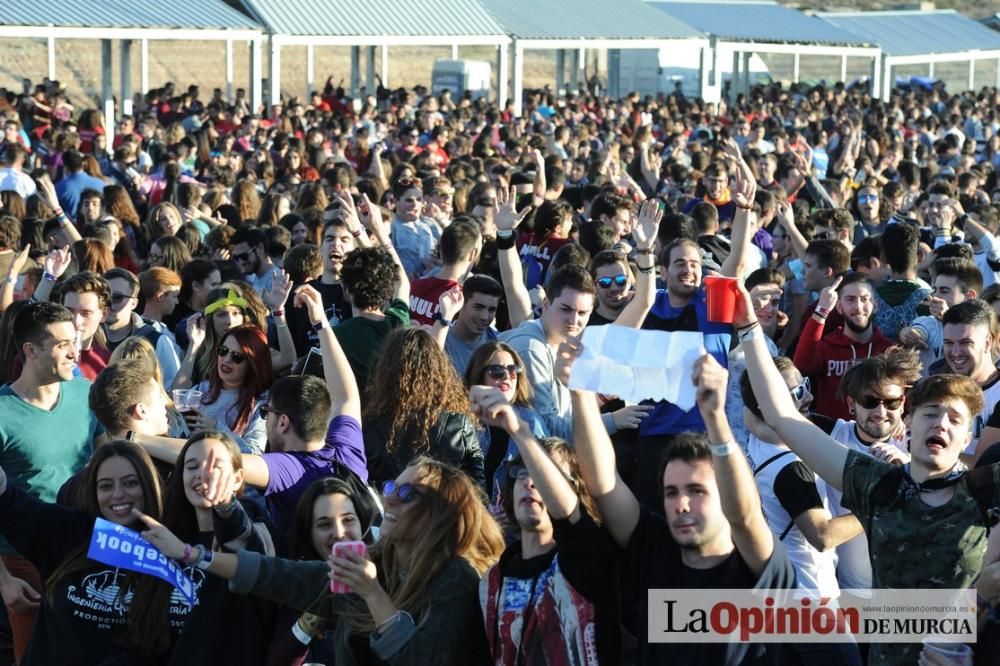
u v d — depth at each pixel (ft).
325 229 30.04
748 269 35.22
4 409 20.72
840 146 73.46
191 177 58.13
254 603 16.53
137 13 84.79
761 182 49.75
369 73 116.16
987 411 22.39
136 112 96.43
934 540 14.83
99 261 31.71
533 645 14.48
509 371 21.50
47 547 17.49
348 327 25.18
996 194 54.19
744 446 22.77
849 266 31.91
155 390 20.17
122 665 17.03
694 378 13.20
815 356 26.58
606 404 25.79
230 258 35.63
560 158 62.18
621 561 14.52
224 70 154.30
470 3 104.88
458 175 51.65
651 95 126.52
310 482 18.75
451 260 29.04
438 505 15.42
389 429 21.26
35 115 86.33
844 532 17.72
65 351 20.77
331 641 17.89
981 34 160.76
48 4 80.94
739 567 14.03
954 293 27.17
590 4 118.11
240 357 22.98
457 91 128.16
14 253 33.19
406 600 15.25
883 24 151.74
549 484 13.88
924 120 107.24
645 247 25.05
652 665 14.24
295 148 65.67
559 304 22.97
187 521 17.08
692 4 134.00
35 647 17.49
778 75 184.03
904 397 19.31
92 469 17.44
